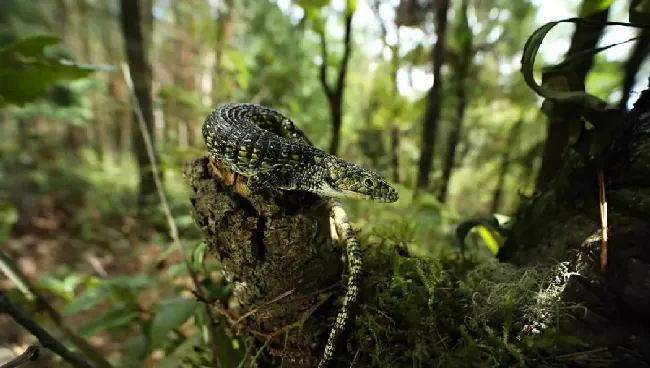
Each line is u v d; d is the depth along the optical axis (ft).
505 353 0.37
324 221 0.43
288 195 0.44
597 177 0.41
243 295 0.44
